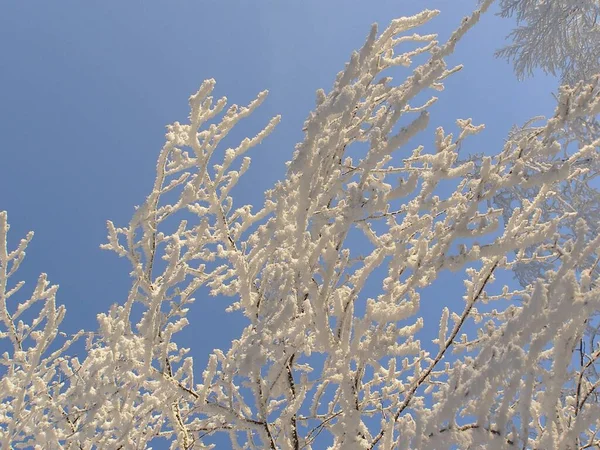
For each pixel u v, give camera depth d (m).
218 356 2.98
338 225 1.81
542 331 1.31
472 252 1.88
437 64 1.80
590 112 1.73
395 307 1.92
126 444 2.67
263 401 2.35
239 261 2.33
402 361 3.08
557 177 1.77
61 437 2.97
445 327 2.47
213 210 2.74
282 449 2.45
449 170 1.95
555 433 1.45
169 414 2.81
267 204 2.76
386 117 1.87
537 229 1.97
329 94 1.78
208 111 2.50
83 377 2.95
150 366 2.31
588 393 1.84
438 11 2.47
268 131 2.69
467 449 1.33
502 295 3.04
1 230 3.43
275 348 1.97
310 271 2.01
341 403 2.01
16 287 3.49
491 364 1.27
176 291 2.68
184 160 2.57
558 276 1.42
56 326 3.08
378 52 2.48
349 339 2.05
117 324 2.21
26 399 3.38
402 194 1.77
